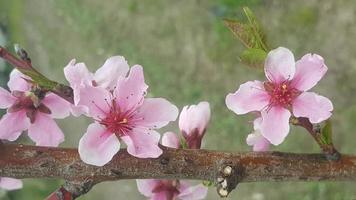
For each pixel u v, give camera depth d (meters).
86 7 1.08
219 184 0.23
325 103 0.24
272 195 0.76
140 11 0.97
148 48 0.95
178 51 0.90
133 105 0.24
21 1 1.28
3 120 0.27
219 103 0.84
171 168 0.24
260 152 0.24
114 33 1.02
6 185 0.29
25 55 0.25
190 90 0.88
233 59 0.83
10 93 0.27
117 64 0.25
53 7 1.17
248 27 0.25
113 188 1.03
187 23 0.89
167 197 0.28
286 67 0.24
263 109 0.25
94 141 0.23
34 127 0.27
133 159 0.24
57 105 0.27
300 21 0.75
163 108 0.25
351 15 0.71
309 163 0.24
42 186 1.14
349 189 0.69
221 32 0.84
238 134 0.80
